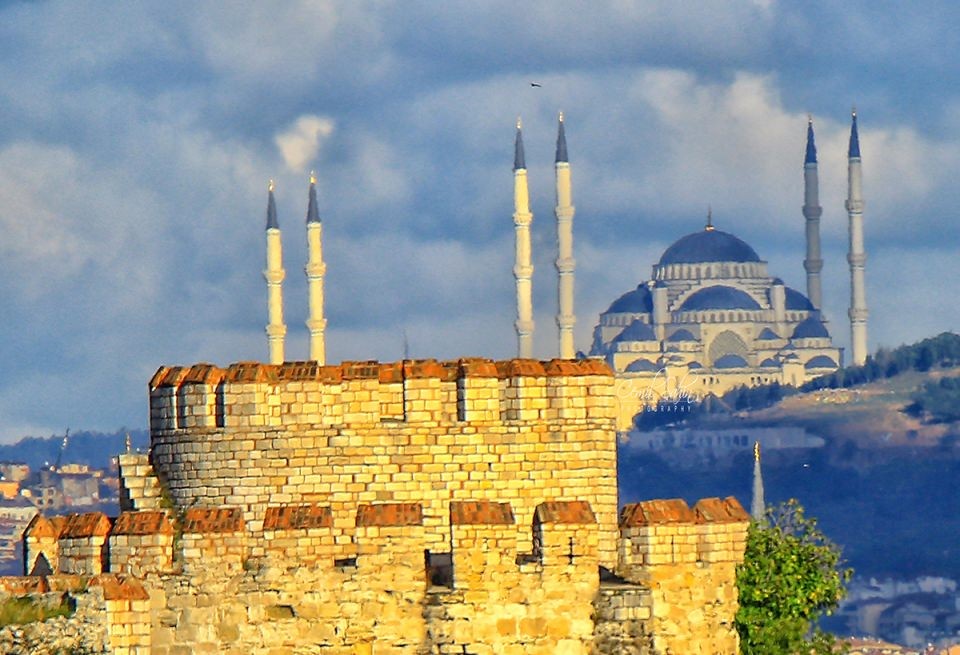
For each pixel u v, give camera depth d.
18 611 113.62
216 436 125.19
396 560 121.75
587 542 123.69
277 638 120.56
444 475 126.19
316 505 124.38
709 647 127.50
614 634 123.81
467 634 121.94
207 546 120.31
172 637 119.25
